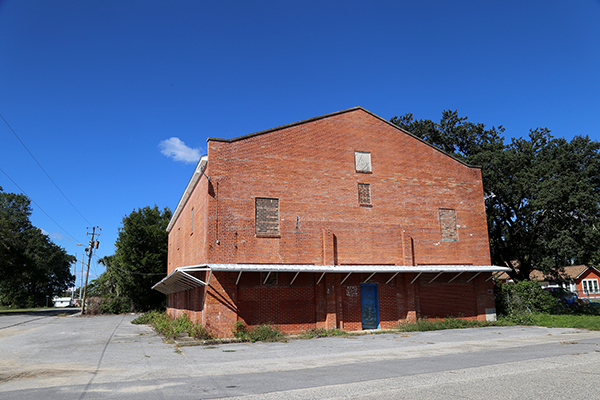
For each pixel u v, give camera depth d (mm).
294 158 20734
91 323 33031
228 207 19000
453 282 23125
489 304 23547
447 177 24172
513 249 32875
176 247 33000
